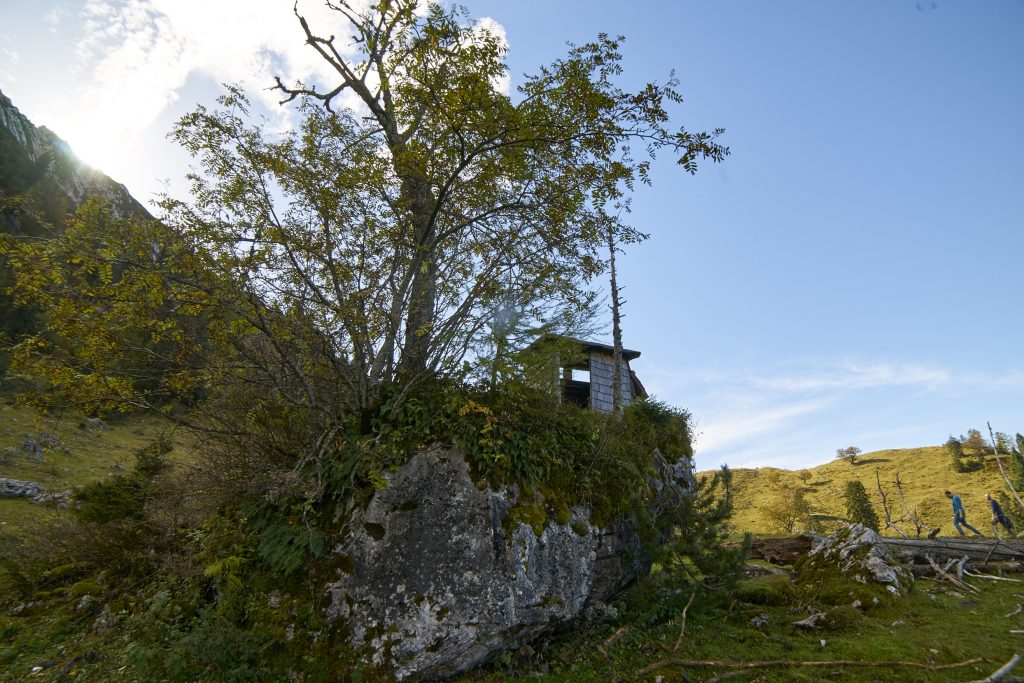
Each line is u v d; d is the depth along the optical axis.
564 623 7.70
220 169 9.06
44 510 17.69
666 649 7.25
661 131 9.27
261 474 8.22
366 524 7.34
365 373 9.21
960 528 17.30
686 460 13.70
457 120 8.95
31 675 6.41
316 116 9.91
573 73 9.22
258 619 6.75
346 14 10.24
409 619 6.57
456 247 10.65
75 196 74.94
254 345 9.38
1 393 30.66
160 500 9.13
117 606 7.71
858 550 11.36
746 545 9.02
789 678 6.35
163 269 8.31
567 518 8.23
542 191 10.72
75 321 8.06
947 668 6.47
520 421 8.77
